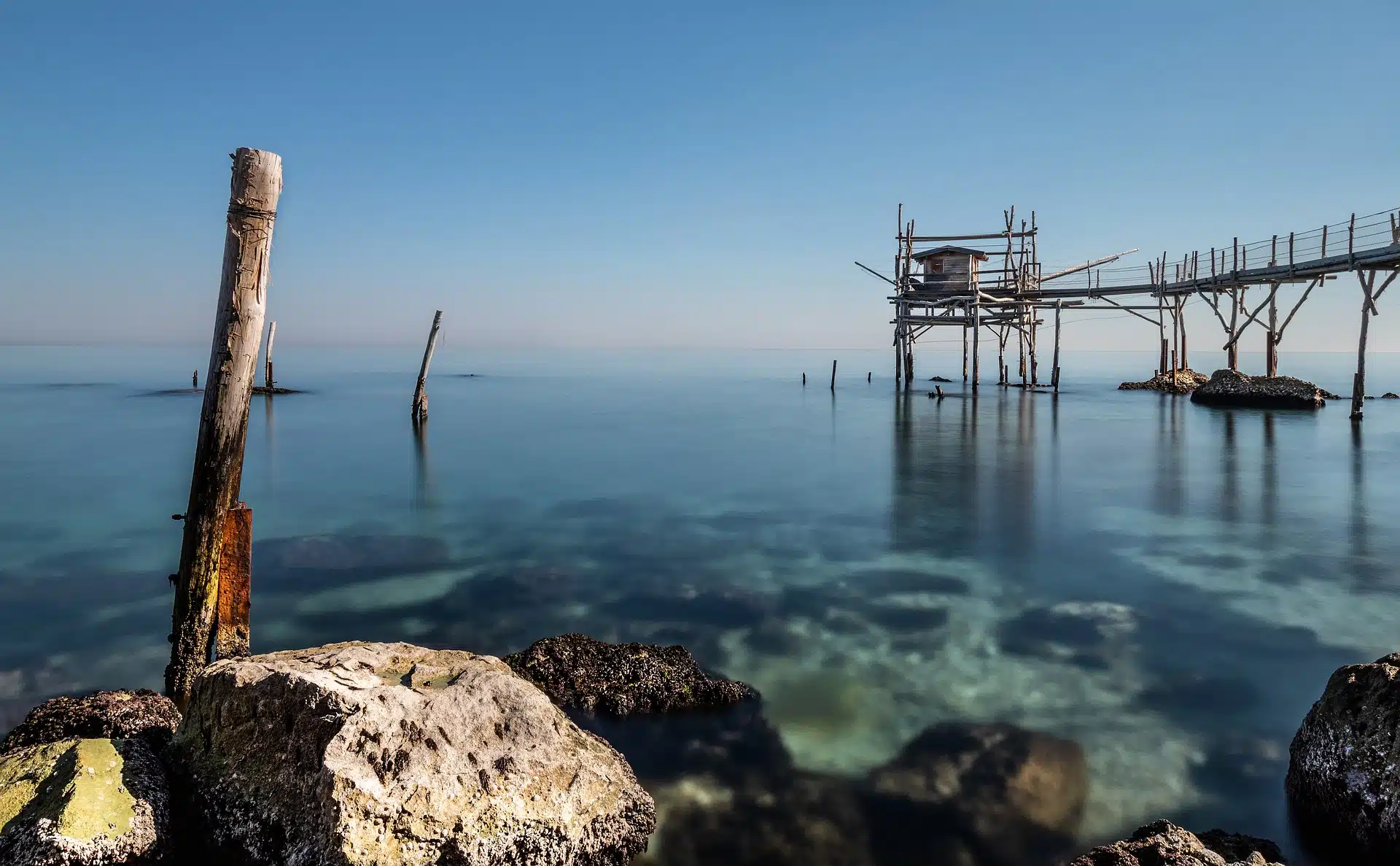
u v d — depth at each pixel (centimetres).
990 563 1270
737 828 593
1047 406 3775
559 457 2417
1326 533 1445
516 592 1129
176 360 10650
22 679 851
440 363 11912
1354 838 546
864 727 741
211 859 514
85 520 1572
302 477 2053
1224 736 728
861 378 7325
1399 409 3416
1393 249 2375
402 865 460
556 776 537
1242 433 2759
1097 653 912
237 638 751
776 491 1873
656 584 1164
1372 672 584
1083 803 626
